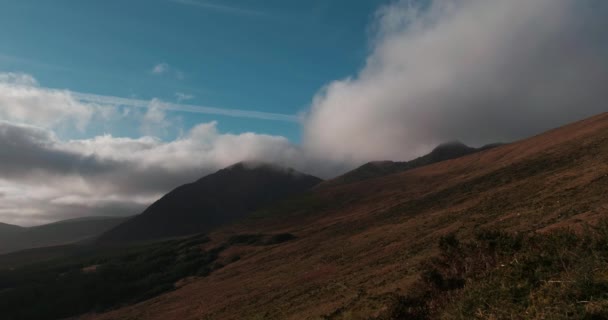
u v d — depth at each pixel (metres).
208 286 87.62
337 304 30.42
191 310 66.75
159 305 84.19
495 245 13.89
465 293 10.53
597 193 33.41
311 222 146.00
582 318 6.85
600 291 7.46
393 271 35.59
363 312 24.05
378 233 71.56
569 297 7.68
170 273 115.94
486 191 71.44
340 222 118.44
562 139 90.50
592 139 71.75
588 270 8.04
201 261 120.56
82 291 110.06
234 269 98.19
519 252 12.19
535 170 69.75
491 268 12.23
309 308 35.06
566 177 49.16
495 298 9.20
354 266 50.91
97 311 97.25
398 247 51.47
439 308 12.18
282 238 122.44
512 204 48.34
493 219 43.53
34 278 131.00
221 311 55.66
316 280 51.59
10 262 197.12
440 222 57.47
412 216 78.31
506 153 118.69
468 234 38.69
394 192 147.50
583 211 28.50
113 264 137.88
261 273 79.06
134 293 105.62
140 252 159.38
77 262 162.38
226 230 171.50
